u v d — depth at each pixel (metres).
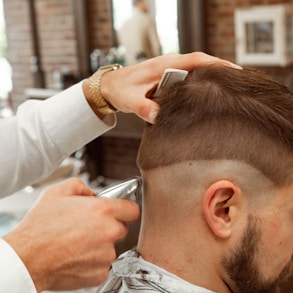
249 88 0.75
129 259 0.83
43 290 0.65
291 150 0.72
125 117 3.71
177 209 0.75
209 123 0.73
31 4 4.46
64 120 0.98
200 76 0.79
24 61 4.73
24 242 0.64
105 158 4.29
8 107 4.91
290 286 1.57
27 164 1.01
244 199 0.72
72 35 4.33
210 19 3.62
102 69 0.96
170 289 0.77
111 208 0.70
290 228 0.75
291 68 3.33
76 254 0.66
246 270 0.76
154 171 0.77
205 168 0.72
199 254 0.76
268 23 3.27
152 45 3.83
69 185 0.73
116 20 3.99
